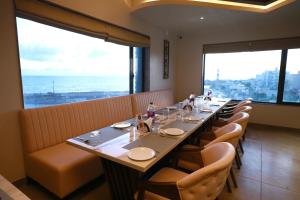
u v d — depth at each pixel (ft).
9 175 6.63
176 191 3.60
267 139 11.51
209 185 3.63
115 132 6.05
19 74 6.75
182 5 9.83
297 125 13.42
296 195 6.40
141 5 10.41
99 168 6.80
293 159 8.95
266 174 7.68
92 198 6.20
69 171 5.81
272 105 14.11
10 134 6.58
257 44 14.10
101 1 9.70
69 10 8.29
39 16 7.24
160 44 15.02
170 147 4.91
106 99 9.52
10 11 6.40
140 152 4.56
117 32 10.87
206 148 5.15
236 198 6.24
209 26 13.93
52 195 6.27
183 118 7.72
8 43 6.41
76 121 7.88
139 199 4.21
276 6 9.97
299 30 12.62
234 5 10.12
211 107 10.25
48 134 6.97
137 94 11.92
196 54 16.71
